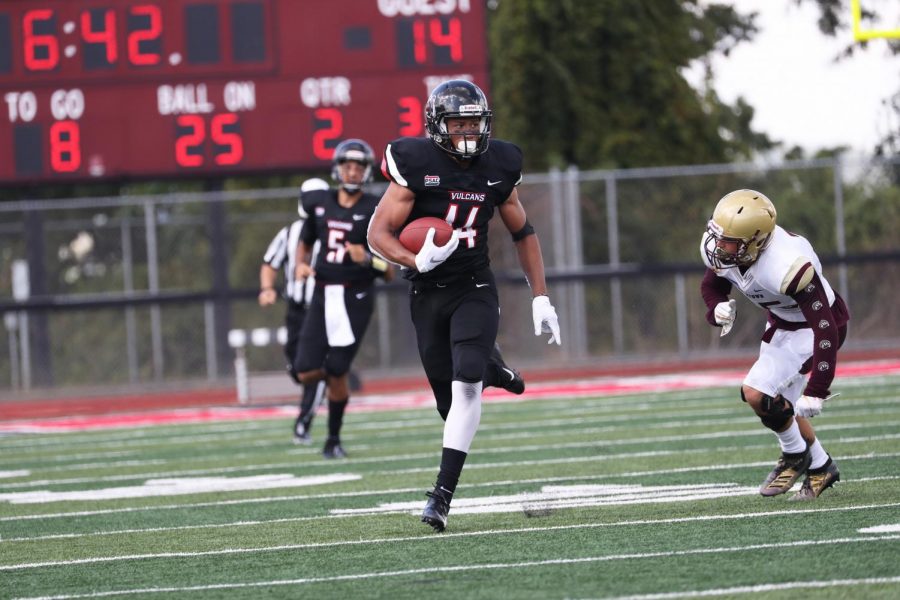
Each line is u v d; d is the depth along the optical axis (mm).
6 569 15820
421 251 16016
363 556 15305
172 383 51719
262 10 47906
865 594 12055
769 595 12172
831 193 53375
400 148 16594
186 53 47875
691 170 51406
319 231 26641
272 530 17875
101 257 53906
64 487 24594
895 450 22922
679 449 25031
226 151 47906
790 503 17578
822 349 16250
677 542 15055
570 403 37656
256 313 53156
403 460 26078
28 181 47781
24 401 50500
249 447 30500
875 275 51625
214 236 50500
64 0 47812
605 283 54156
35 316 51625
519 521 17297
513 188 17031
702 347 52844
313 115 48000
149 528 18750
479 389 16516
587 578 13289
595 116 68750
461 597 12695
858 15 43281
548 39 69312
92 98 47781
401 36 48031
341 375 26531
